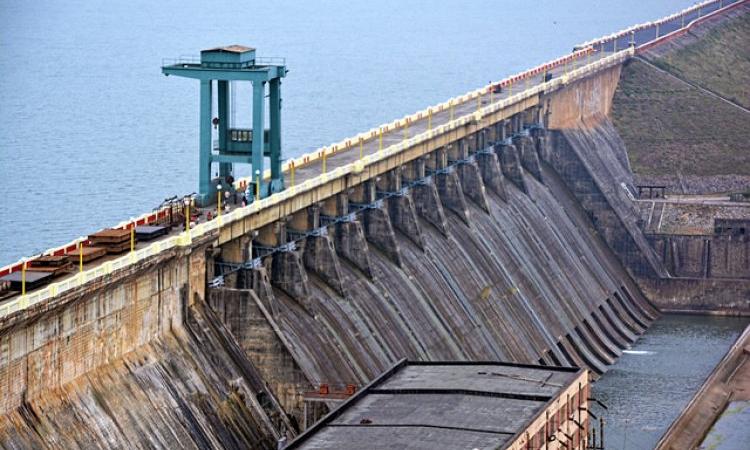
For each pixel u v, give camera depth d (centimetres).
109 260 17525
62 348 16312
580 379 17550
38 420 15812
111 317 17175
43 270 16612
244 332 19138
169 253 18150
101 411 16612
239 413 18412
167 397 17600
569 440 16975
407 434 15488
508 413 16112
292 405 19062
